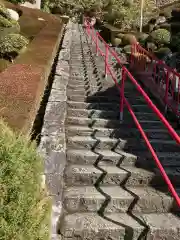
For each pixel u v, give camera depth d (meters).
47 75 8.66
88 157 5.28
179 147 5.95
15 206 2.44
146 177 4.96
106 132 6.17
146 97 4.51
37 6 26.50
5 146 2.63
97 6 33.16
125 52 17.41
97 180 4.91
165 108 7.25
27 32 16.67
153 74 9.33
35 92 5.78
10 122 4.31
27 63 8.48
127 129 6.38
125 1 26.34
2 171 2.47
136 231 4.10
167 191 4.81
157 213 4.52
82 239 4.06
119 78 10.00
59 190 4.39
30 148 3.02
